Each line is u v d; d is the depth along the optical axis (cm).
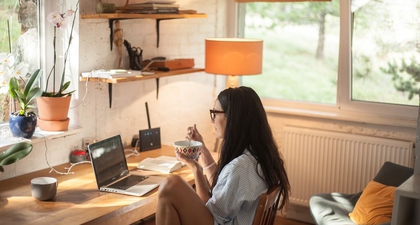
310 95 449
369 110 420
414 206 286
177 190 254
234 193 252
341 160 417
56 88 355
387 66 412
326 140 421
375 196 341
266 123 267
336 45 430
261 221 248
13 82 310
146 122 400
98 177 294
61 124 331
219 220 255
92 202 275
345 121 425
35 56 343
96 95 360
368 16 412
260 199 245
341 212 352
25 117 309
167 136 420
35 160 327
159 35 400
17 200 275
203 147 311
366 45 417
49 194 275
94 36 351
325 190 426
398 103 412
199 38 438
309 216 445
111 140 313
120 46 366
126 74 341
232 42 393
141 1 385
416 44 398
